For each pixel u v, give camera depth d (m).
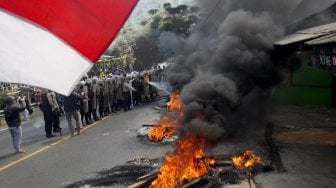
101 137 12.51
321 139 10.43
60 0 2.83
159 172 7.66
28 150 11.70
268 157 8.87
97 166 9.08
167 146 10.46
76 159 9.93
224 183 7.25
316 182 7.21
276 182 7.25
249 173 7.70
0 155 11.45
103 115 17.88
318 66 7.58
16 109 11.38
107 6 2.93
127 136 12.25
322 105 15.72
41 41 2.79
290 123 12.56
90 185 7.82
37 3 2.78
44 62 2.79
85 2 2.90
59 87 2.84
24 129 17.20
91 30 2.92
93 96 16.00
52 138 13.48
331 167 8.05
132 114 17.30
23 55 2.74
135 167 8.73
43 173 8.91
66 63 2.87
